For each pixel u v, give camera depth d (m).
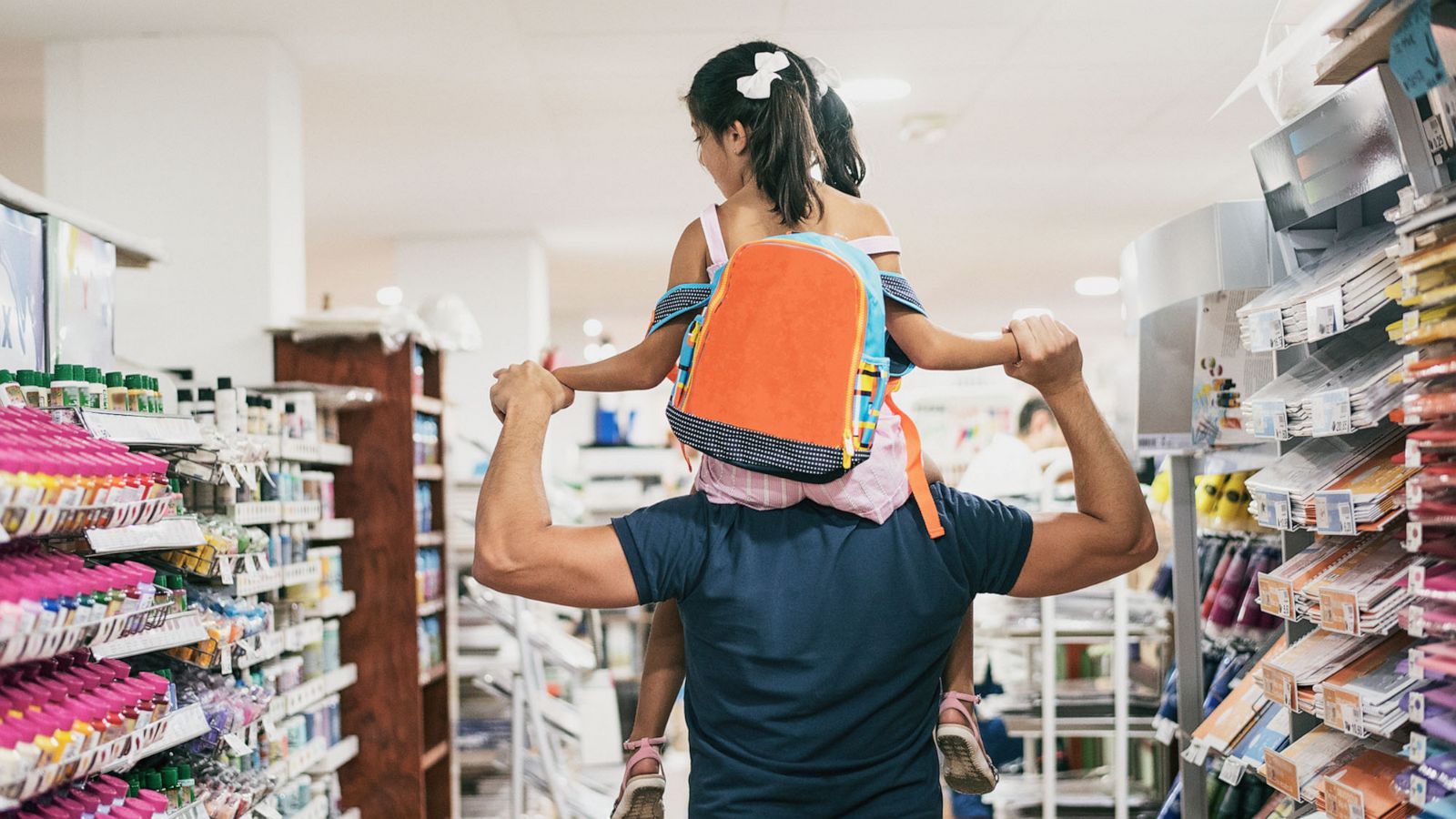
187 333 4.19
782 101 1.66
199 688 2.52
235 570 2.85
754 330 1.52
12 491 1.50
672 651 1.88
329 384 4.34
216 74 4.20
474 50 4.37
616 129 5.43
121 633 1.86
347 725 4.31
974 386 6.98
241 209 4.20
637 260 8.75
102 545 1.93
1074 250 8.82
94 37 4.20
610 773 5.02
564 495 5.57
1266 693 2.05
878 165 6.23
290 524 3.75
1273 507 2.06
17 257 2.24
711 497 1.61
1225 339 2.68
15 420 1.79
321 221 7.26
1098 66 4.67
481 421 7.65
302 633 3.65
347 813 4.16
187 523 2.30
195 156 4.20
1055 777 4.75
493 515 1.55
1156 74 4.77
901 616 1.56
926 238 8.32
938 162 6.19
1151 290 2.70
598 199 6.79
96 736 1.74
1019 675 5.61
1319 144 1.92
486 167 6.05
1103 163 6.23
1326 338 2.12
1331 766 1.88
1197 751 2.55
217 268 4.19
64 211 2.41
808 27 4.20
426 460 4.73
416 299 7.78
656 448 8.43
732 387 1.52
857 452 1.51
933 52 4.50
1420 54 1.50
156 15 4.00
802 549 1.56
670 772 6.13
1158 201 7.16
